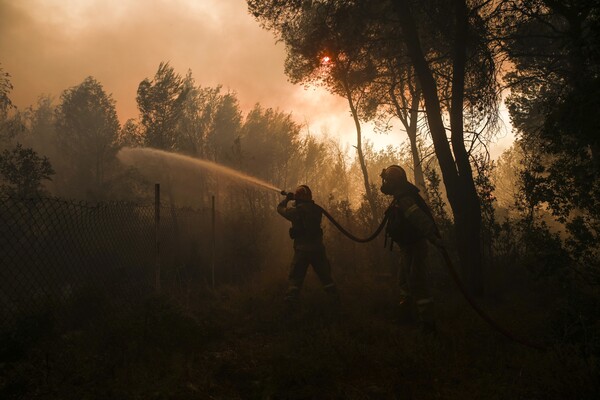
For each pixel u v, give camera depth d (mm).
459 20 7293
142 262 6469
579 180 5980
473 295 6586
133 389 3426
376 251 8781
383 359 3947
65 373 3562
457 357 3961
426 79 7531
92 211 5613
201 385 3584
